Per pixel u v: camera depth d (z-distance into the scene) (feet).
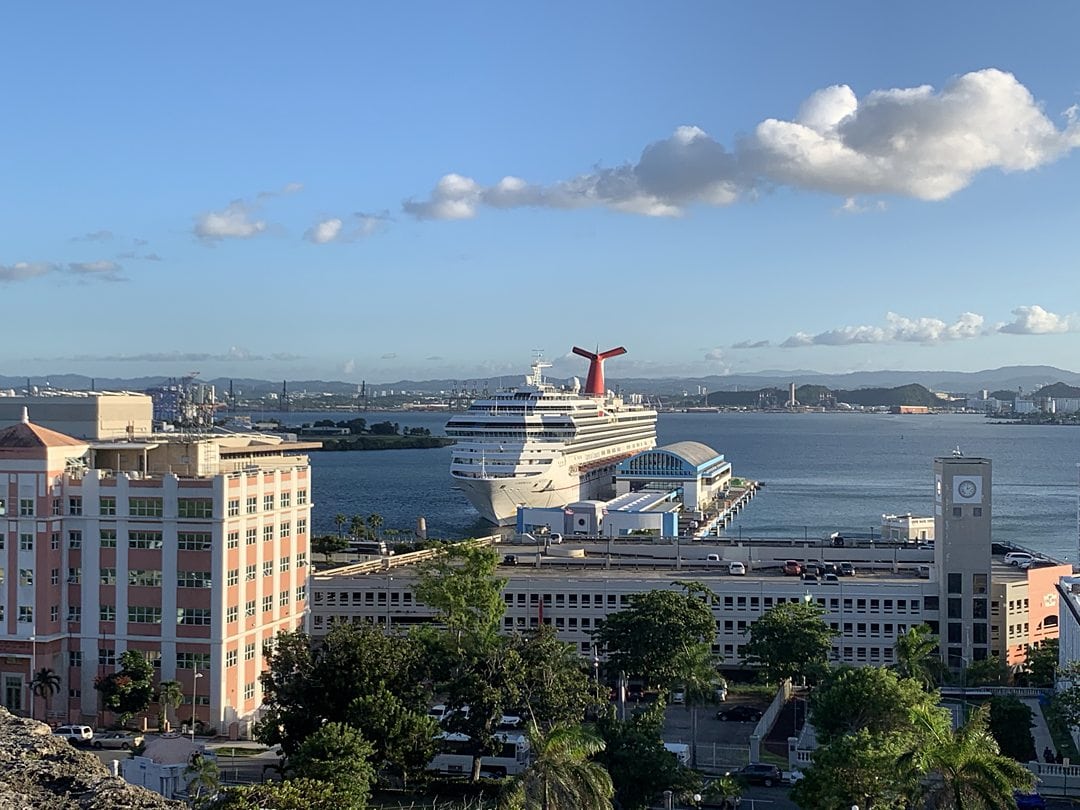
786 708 503.61
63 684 469.98
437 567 558.15
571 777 243.81
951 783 240.53
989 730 363.15
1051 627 625.00
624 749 333.21
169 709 459.73
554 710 381.60
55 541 466.70
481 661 389.80
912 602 600.80
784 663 499.92
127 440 531.91
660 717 356.38
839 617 603.26
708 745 439.63
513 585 619.26
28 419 545.85
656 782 330.54
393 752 354.54
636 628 497.46
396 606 620.90
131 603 466.29
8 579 464.24
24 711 461.78
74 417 549.95
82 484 469.57
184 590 461.78
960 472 596.70
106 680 443.73
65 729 422.00
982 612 596.29
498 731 424.87
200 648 460.14
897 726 349.61
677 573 649.20
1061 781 390.21
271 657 398.42
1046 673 535.19
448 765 396.57
